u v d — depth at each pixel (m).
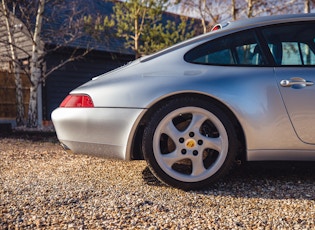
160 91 2.91
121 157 2.98
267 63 3.04
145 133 2.91
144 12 10.35
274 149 2.93
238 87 2.92
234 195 2.83
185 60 3.07
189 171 3.06
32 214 2.39
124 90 2.98
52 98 11.17
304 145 2.93
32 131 7.98
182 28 10.99
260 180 3.22
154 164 2.90
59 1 9.09
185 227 2.21
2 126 7.96
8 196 2.74
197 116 2.92
